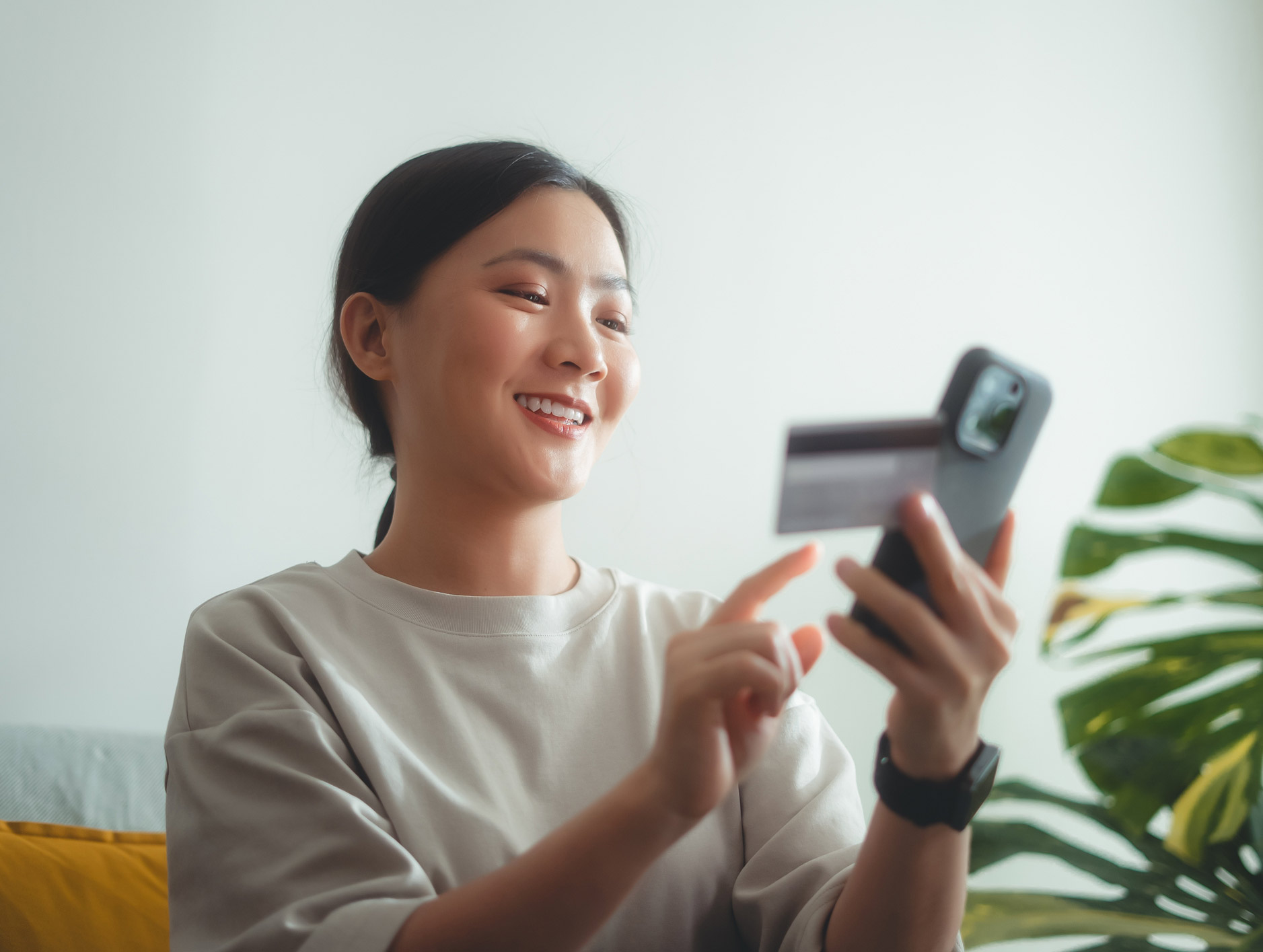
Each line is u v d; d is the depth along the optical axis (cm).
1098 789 125
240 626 68
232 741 62
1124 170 195
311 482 147
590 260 71
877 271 179
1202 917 145
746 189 174
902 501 40
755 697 43
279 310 149
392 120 157
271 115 151
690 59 173
